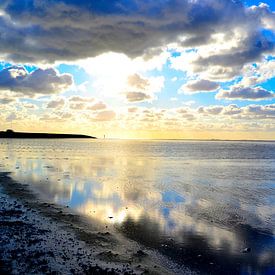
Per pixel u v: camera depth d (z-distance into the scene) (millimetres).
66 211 30078
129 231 24656
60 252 19688
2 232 22703
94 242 22094
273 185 47281
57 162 81688
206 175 58938
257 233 24641
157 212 30250
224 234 24328
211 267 18844
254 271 18438
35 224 25328
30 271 16609
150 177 54719
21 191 39406
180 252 20844
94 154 123500
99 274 16984
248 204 34062
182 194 39188
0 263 17266
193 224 26672
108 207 31922
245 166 80188
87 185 44875
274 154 147375
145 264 18953
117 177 54031
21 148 159250
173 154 136625
